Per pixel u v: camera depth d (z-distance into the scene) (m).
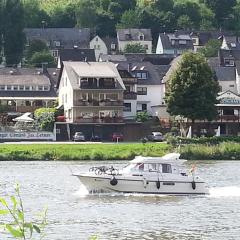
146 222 143.75
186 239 127.69
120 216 151.12
